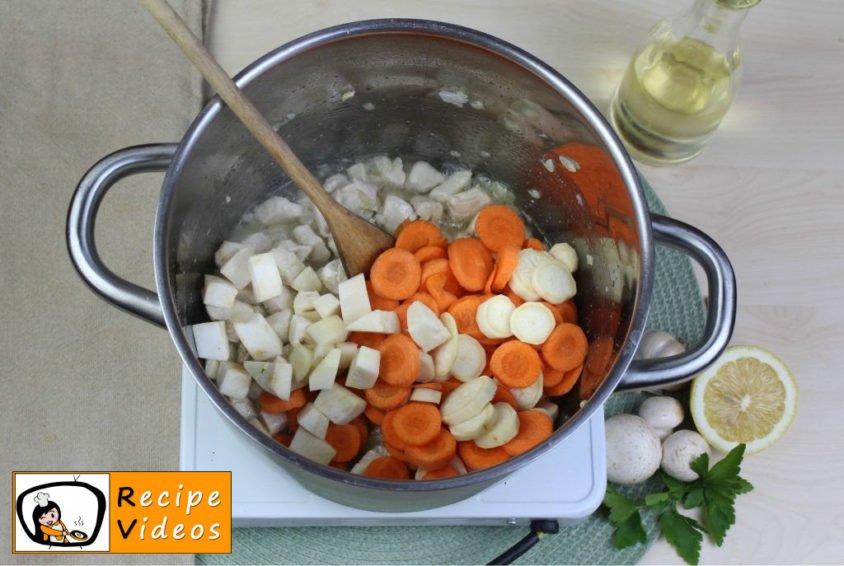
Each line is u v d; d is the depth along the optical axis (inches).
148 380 41.4
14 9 45.8
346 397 37.1
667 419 40.0
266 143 33.5
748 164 45.7
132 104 45.0
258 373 36.4
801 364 42.8
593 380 36.9
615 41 46.9
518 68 34.9
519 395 38.1
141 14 46.0
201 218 37.0
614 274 36.8
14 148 44.4
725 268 33.1
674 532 38.8
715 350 32.1
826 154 46.1
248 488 35.6
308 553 38.5
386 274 39.0
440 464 36.1
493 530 39.2
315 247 41.6
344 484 28.1
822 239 44.7
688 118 42.2
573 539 39.3
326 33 33.5
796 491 40.9
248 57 45.1
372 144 43.3
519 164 42.0
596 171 36.4
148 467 40.3
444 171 44.9
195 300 37.7
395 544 38.8
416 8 46.6
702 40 41.1
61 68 45.3
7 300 42.3
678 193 45.1
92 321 42.1
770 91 46.7
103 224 43.3
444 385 38.4
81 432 40.5
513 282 39.5
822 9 46.8
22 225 43.4
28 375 41.2
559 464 36.3
